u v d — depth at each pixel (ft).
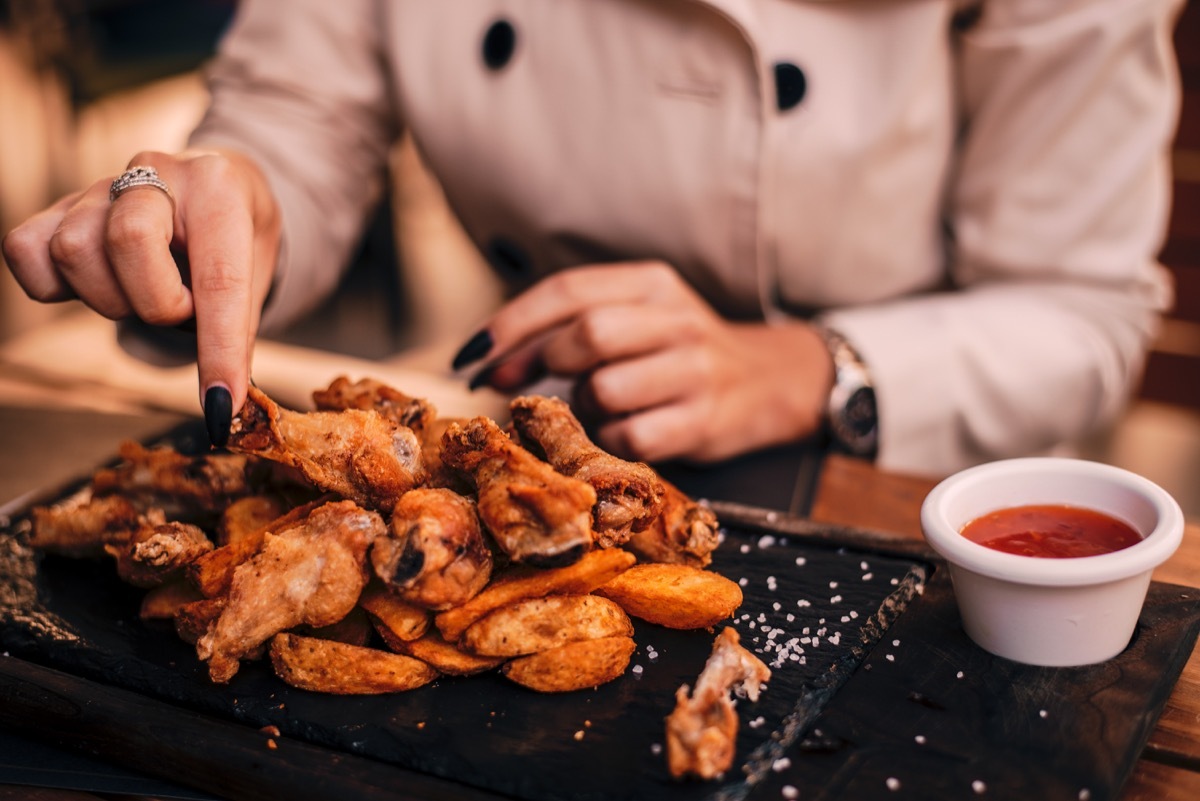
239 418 1.70
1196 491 4.25
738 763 1.52
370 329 5.46
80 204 1.81
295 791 1.54
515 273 2.88
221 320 1.73
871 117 2.47
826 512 2.13
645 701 1.62
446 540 1.57
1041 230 2.62
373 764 1.55
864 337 2.49
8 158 4.90
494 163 2.63
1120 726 1.55
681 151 2.48
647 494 1.65
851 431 2.44
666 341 2.28
